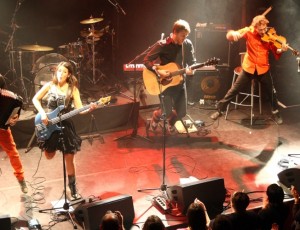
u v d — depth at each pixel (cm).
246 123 830
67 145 560
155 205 570
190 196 523
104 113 789
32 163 683
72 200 577
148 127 764
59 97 561
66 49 923
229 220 424
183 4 1113
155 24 1137
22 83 849
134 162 688
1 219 461
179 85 706
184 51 691
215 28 942
